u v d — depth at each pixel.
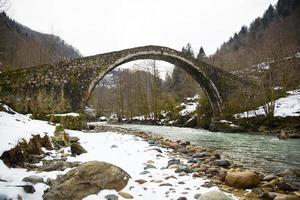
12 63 38.56
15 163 5.73
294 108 22.88
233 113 26.45
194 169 6.82
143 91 47.91
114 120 51.81
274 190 5.29
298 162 8.98
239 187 5.34
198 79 29.05
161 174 5.86
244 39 94.75
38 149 7.11
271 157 10.01
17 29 75.12
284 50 48.22
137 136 14.85
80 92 19.12
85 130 16.56
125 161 7.03
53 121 14.34
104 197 4.20
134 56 22.86
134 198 4.30
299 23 66.12
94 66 20.22
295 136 17.00
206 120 28.94
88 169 4.64
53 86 18.00
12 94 16.27
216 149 12.21
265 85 31.08
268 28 80.69
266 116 22.19
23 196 3.87
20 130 7.68
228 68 50.44
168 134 20.06
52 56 43.47
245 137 17.84
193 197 4.38
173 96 52.88
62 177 4.61
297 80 33.69
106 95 77.88
